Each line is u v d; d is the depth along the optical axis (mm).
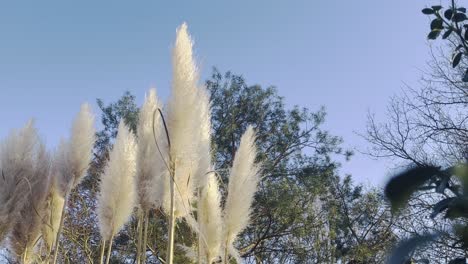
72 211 10719
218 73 14805
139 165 5352
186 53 4816
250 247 12555
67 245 10883
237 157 5598
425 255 1524
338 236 12914
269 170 13438
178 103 4734
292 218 12055
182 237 9273
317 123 14641
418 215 5410
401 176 1171
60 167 6395
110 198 5723
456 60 2125
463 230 1211
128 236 11172
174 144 4746
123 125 5996
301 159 14258
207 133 5379
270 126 14641
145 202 5340
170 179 4809
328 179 13828
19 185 6117
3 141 6285
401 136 10570
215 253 5480
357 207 12773
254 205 12109
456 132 8969
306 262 12164
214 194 5598
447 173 1185
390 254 1174
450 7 2133
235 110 14305
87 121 6492
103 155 10797
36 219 6273
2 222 5949
